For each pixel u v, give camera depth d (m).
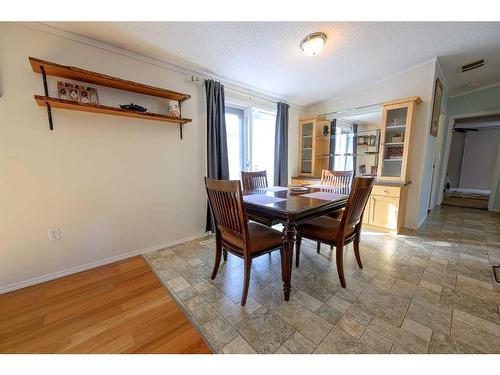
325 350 1.18
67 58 1.82
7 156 1.65
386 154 3.24
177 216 2.63
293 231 1.57
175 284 1.81
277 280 1.87
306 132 4.27
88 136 1.97
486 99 3.83
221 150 2.82
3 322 1.40
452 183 7.13
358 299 1.60
